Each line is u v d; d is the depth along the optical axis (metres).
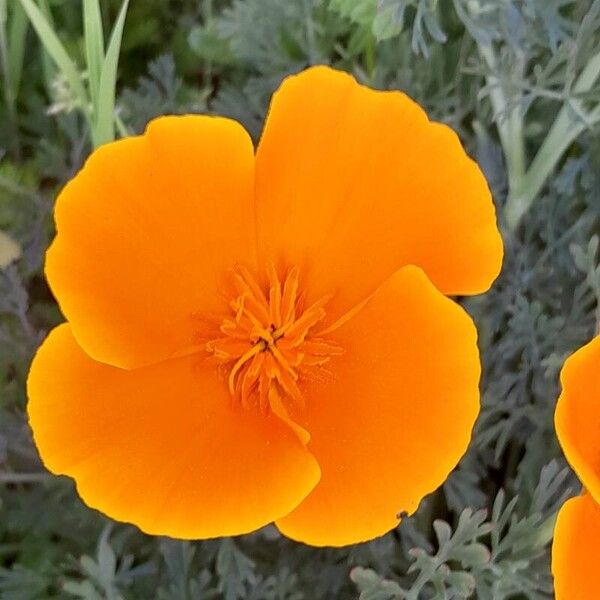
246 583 0.30
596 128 0.31
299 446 0.24
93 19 0.27
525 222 0.31
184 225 0.25
